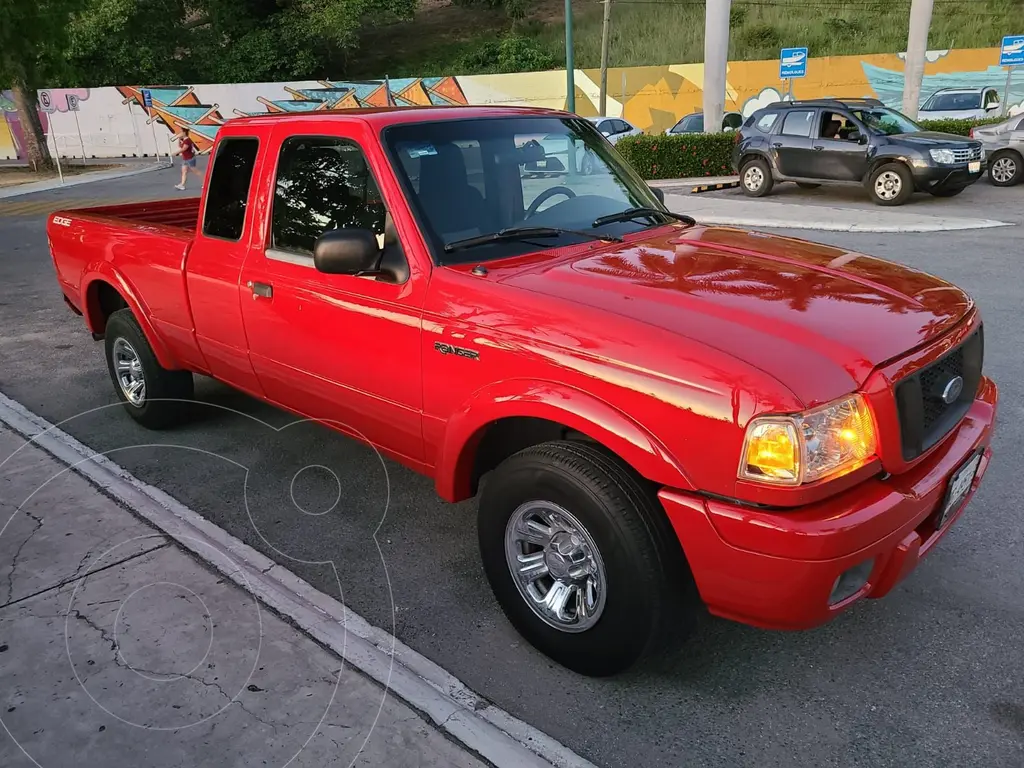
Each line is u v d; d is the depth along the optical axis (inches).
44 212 663.8
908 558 102.3
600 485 101.8
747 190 647.1
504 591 121.0
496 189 136.7
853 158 579.5
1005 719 105.7
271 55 1512.1
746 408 91.7
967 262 366.0
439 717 105.6
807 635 123.7
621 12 1659.7
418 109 143.8
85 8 994.1
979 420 120.0
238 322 159.3
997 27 1434.5
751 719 107.0
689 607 107.0
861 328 103.8
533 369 108.7
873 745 102.1
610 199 150.8
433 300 121.4
